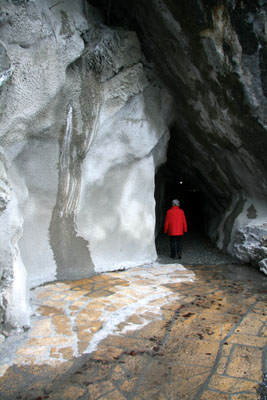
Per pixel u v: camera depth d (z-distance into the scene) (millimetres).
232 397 2252
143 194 6520
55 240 5035
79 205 5352
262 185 6648
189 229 12039
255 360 2723
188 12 4777
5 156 3564
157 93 6453
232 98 5555
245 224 6996
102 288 4656
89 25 4828
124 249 6059
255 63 5027
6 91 3605
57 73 4188
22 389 2303
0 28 3441
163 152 7453
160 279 5277
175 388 2350
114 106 5391
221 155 7141
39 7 3803
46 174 4801
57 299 4129
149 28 5469
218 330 3291
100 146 5512
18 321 3168
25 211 4684
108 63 5051
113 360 2699
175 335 3168
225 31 4820
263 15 4582
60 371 2523
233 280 5270
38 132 4379
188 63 5578
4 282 3152
